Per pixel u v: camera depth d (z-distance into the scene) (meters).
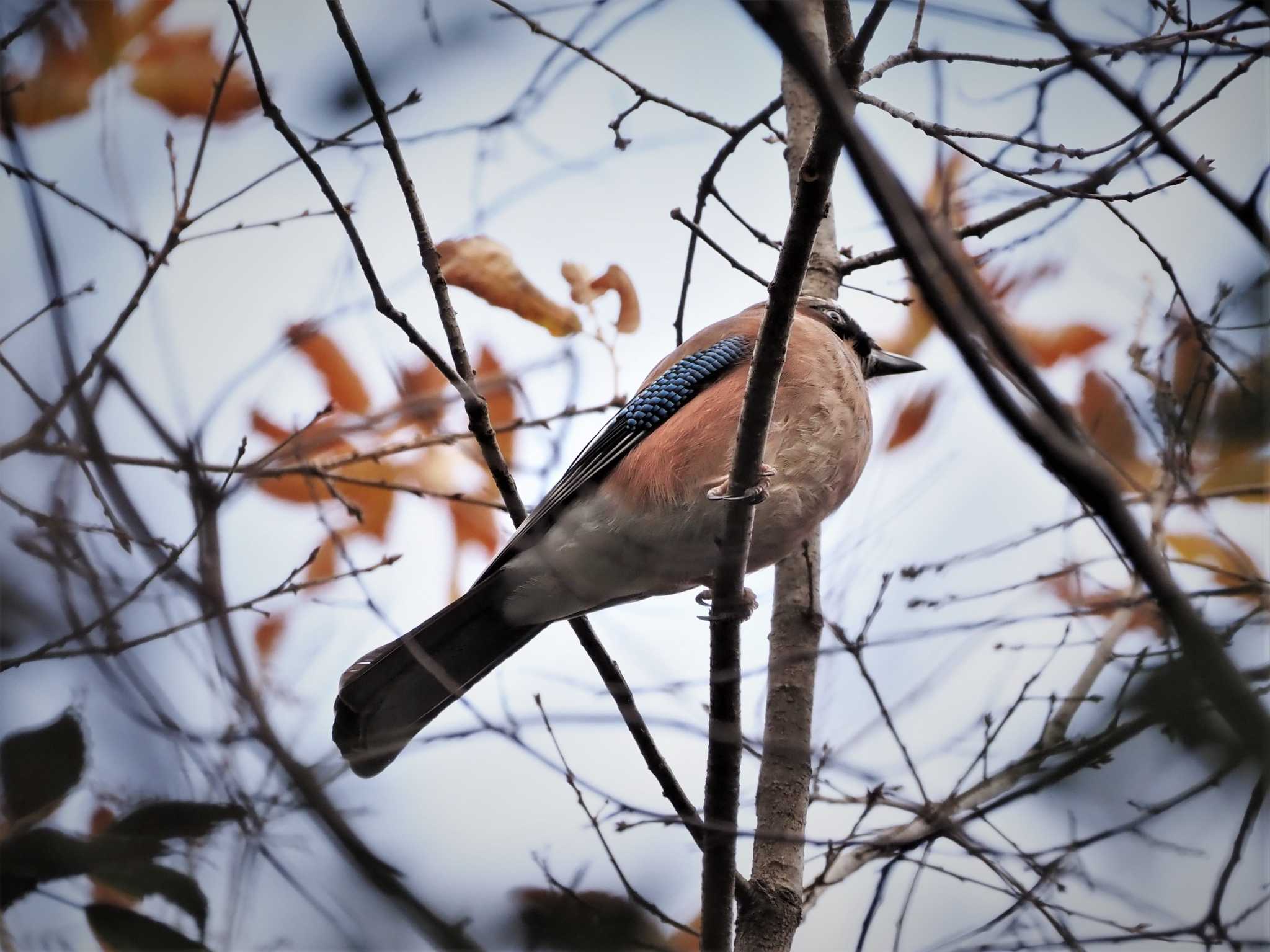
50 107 7.54
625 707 6.71
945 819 6.50
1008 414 4.15
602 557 8.29
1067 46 4.90
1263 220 5.04
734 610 6.73
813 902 7.48
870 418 8.91
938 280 4.53
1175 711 4.61
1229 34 6.82
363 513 8.66
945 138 7.11
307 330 8.16
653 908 6.41
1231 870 5.82
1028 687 6.91
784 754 6.73
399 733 7.59
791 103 9.43
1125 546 4.37
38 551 5.48
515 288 8.66
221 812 4.93
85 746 5.07
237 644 5.18
